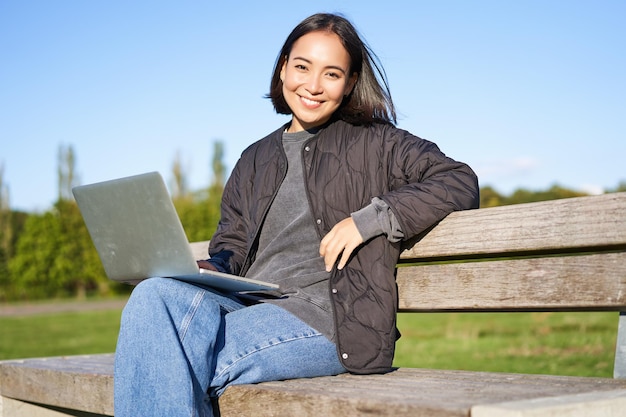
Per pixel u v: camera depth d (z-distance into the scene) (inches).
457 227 95.8
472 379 85.4
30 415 123.1
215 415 87.7
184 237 86.1
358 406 71.5
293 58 106.0
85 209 94.9
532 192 619.2
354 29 106.3
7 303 1137.4
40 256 1211.2
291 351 89.5
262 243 106.4
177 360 81.0
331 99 104.5
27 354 326.0
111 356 131.0
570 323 338.0
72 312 691.4
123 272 96.2
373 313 93.3
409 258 101.8
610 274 83.1
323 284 98.4
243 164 114.2
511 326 347.3
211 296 95.8
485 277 94.3
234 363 86.7
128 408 81.0
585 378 83.3
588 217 83.9
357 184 101.4
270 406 81.0
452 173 97.9
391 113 108.3
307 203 103.1
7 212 1339.8
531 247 88.6
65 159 1962.4
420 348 285.0
